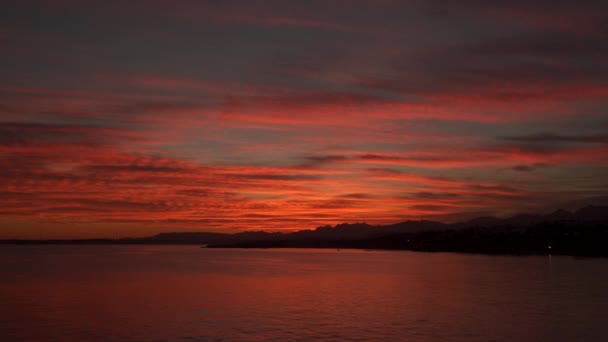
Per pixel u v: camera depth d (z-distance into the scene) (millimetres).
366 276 98438
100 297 64312
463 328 42875
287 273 107562
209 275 101938
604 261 160875
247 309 53281
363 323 45000
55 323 45781
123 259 189625
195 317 48281
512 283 81625
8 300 61688
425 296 64125
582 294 65500
